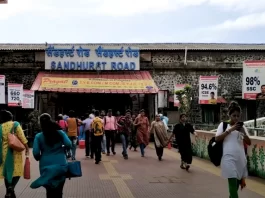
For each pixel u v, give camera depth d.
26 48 31.03
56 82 28.69
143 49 30.89
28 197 9.05
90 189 10.02
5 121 8.92
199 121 30.86
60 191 7.03
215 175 12.25
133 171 13.27
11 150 8.66
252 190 9.73
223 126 7.41
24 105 26.31
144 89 28.41
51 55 30.09
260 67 16.39
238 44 34.78
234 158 7.17
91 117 18.14
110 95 31.64
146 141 18.41
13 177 8.62
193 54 31.39
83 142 22.64
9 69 30.55
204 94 26.23
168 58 31.25
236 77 31.42
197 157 17.42
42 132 7.30
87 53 30.27
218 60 31.47
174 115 30.48
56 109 30.27
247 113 31.06
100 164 15.29
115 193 9.52
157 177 11.94
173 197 9.04
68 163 7.14
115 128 18.97
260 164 11.70
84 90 28.03
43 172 6.93
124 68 30.41
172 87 31.17
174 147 22.33
